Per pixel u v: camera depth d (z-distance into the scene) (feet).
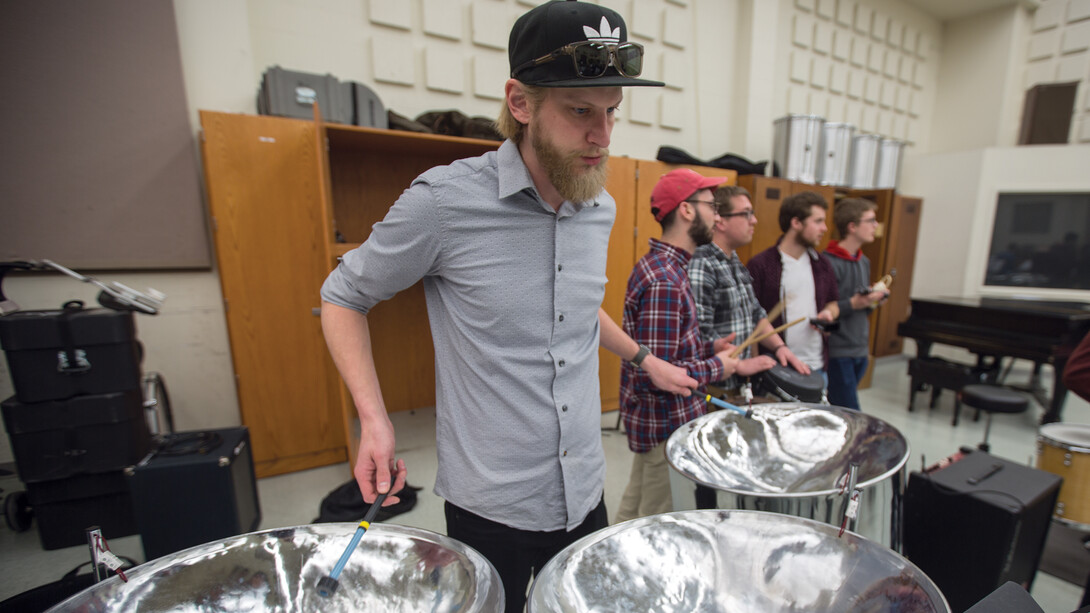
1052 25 14.38
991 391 6.75
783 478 3.31
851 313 6.55
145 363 6.74
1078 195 12.39
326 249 6.18
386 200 8.22
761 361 3.91
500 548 2.50
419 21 8.17
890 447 3.07
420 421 8.77
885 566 1.79
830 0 12.98
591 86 1.87
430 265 2.23
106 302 5.36
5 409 5.03
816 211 5.75
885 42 14.52
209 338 7.02
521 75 2.00
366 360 2.25
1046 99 13.69
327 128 6.53
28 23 5.77
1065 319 8.38
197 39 6.62
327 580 1.74
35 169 6.00
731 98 11.80
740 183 10.30
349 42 7.74
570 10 1.87
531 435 2.38
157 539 5.02
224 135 6.42
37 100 5.91
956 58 15.84
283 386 7.11
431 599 1.79
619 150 10.54
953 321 9.87
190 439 5.50
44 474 5.18
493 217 2.19
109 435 5.33
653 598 1.93
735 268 4.97
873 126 14.99
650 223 9.40
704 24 11.07
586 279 2.45
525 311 2.28
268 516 6.11
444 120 7.70
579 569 1.84
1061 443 5.50
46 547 5.39
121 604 1.64
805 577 1.94
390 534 1.98
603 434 8.57
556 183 2.10
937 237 14.39
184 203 6.64
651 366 3.24
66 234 6.21
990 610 1.77
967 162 13.74
